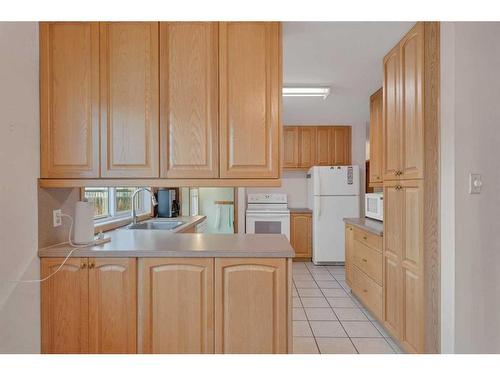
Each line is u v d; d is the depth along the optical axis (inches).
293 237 222.5
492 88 80.6
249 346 75.4
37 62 78.3
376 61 118.0
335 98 163.9
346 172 212.8
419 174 88.4
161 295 75.7
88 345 76.1
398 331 100.8
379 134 140.4
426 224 86.7
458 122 79.4
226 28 79.9
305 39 101.0
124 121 79.8
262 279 75.0
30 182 74.9
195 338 75.5
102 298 75.9
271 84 79.9
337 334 113.7
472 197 80.0
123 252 75.5
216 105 79.8
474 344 80.2
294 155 227.1
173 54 79.7
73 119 79.6
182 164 80.0
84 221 82.0
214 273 75.2
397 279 101.8
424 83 86.9
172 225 139.4
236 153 79.9
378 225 132.1
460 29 79.7
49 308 76.4
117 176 79.9
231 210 221.3
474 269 80.0
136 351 75.8
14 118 70.2
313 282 175.8
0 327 66.4
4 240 67.2
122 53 79.7
